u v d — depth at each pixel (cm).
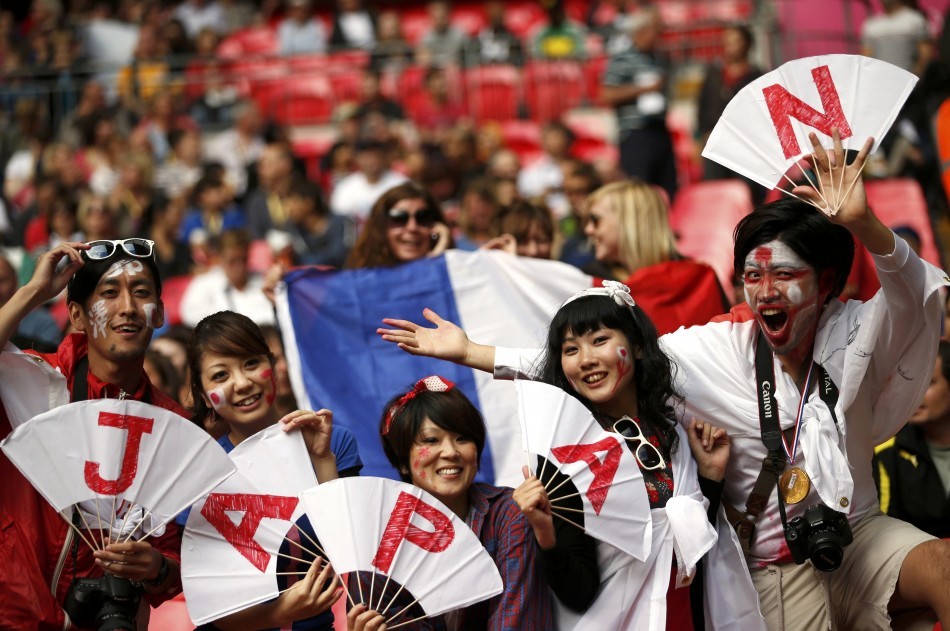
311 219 3459
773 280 1535
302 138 5088
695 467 1555
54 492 1387
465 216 2814
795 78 1521
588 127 4728
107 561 1378
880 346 1520
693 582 1556
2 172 4625
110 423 1403
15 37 5697
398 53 5009
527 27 6134
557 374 1581
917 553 1528
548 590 1506
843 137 1495
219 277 3108
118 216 3791
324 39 5422
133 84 4931
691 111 4703
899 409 1571
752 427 1577
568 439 1490
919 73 4112
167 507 1408
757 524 1591
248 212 3819
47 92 4850
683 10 5344
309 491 1420
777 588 1592
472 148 3891
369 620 1388
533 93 4853
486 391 2016
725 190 3416
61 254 1492
